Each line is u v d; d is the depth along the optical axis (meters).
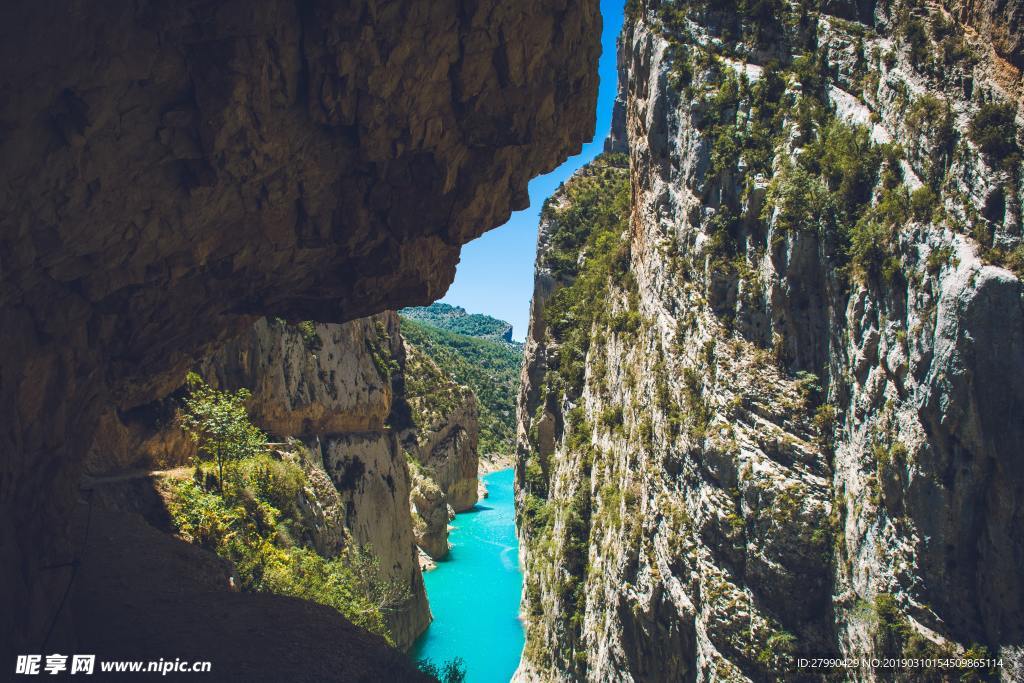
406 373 127.12
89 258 13.34
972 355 27.81
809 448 35.75
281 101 13.88
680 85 48.31
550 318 90.81
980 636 28.20
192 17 11.60
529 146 20.17
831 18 42.00
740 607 35.66
